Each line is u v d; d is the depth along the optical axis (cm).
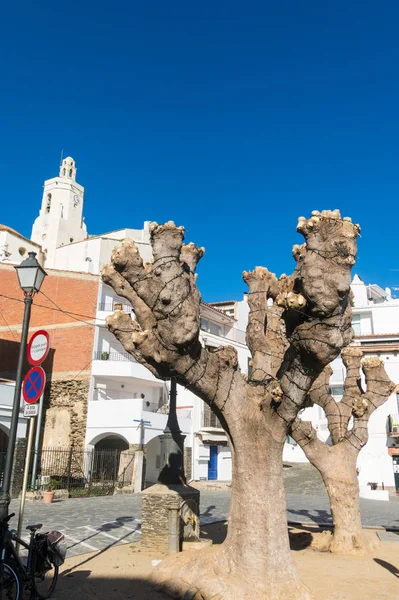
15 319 2870
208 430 3008
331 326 560
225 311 4088
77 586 700
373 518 1625
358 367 1154
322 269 546
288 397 630
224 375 675
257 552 637
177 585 666
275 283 927
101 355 2839
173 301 611
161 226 636
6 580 574
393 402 3077
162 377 720
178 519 882
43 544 640
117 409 2558
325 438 3325
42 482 2028
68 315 2872
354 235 562
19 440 2069
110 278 781
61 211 5797
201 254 809
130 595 664
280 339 914
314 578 759
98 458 2553
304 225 569
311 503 2036
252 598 600
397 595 681
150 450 2912
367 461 3036
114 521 1326
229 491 2580
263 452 663
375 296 4612
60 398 2725
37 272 775
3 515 629
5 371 2689
